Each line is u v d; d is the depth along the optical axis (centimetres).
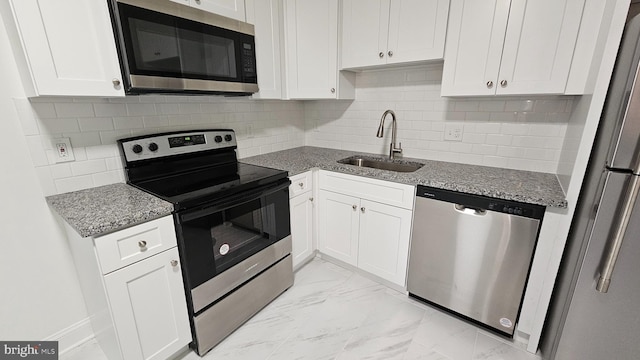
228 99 205
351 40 205
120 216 111
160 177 166
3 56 118
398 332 164
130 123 158
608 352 120
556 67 137
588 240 113
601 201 108
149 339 128
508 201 139
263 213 170
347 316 177
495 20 147
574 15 129
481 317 162
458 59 162
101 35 119
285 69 206
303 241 213
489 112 185
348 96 234
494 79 154
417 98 212
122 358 121
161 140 164
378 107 232
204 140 187
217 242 145
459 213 154
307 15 202
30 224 134
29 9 101
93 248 106
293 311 182
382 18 188
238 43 167
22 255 134
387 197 181
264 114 237
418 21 174
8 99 121
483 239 150
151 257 122
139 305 122
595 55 122
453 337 161
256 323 172
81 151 142
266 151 244
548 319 148
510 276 146
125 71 126
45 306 144
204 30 148
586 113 119
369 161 233
